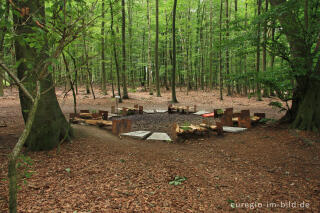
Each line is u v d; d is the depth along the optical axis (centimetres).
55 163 390
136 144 580
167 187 325
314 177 365
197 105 1516
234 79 711
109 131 744
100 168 383
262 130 697
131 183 331
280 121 737
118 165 404
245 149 540
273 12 546
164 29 2558
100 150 488
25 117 462
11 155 129
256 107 1363
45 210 246
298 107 675
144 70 3003
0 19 139
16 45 406
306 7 563
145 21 2520
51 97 475
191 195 305
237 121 809
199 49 2612
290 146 522
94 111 990
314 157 447
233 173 393
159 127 858
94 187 311
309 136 556
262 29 614
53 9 161
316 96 600
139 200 282
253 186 341
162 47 2830
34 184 304
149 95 2112
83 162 407
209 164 440
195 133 689
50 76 466
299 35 575
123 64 1742
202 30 2517
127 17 2253
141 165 412
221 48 720
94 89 2558
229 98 1889
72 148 482
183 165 426
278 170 404
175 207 270
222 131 692
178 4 2047
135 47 2511
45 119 455
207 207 275
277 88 641
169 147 569
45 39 165
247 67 2145
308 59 583
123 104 1529
